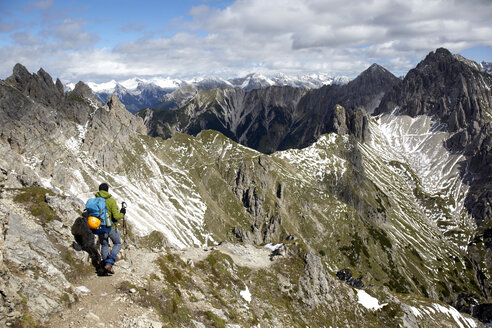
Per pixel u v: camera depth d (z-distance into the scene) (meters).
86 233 28.73
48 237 25.56
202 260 62.88
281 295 77.88
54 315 19.20
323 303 87.44
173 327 24.05
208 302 36.00
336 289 100.44
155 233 127.50
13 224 24.52
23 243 22.81
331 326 80.62
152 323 21.92
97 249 28.55
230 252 86.81
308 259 92.69
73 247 26.45
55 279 21.66
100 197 24.31
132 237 61.91
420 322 122.19
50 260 23.50
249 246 94.62
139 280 27.42
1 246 19.62
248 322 45.81
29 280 19.81
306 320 75.19
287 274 85.94
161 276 31.91
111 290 24.39
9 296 17.58
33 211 27.42
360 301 103.50
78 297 22.00
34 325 17.52
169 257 43.41
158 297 27.11
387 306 105.25
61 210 28.69
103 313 21.28
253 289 70.31
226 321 33.94
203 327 29.05
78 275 24.64
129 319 21.45
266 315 59.69
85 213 29.80
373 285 118.69
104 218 23.80
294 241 99.31
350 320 91.25
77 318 19.84
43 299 19.27
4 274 18.33
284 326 61.03
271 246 99.56
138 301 24.41
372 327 93.31
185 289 34.19
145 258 34.62
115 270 27.33
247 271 78.44
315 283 89.62
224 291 55.38
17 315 17.16
